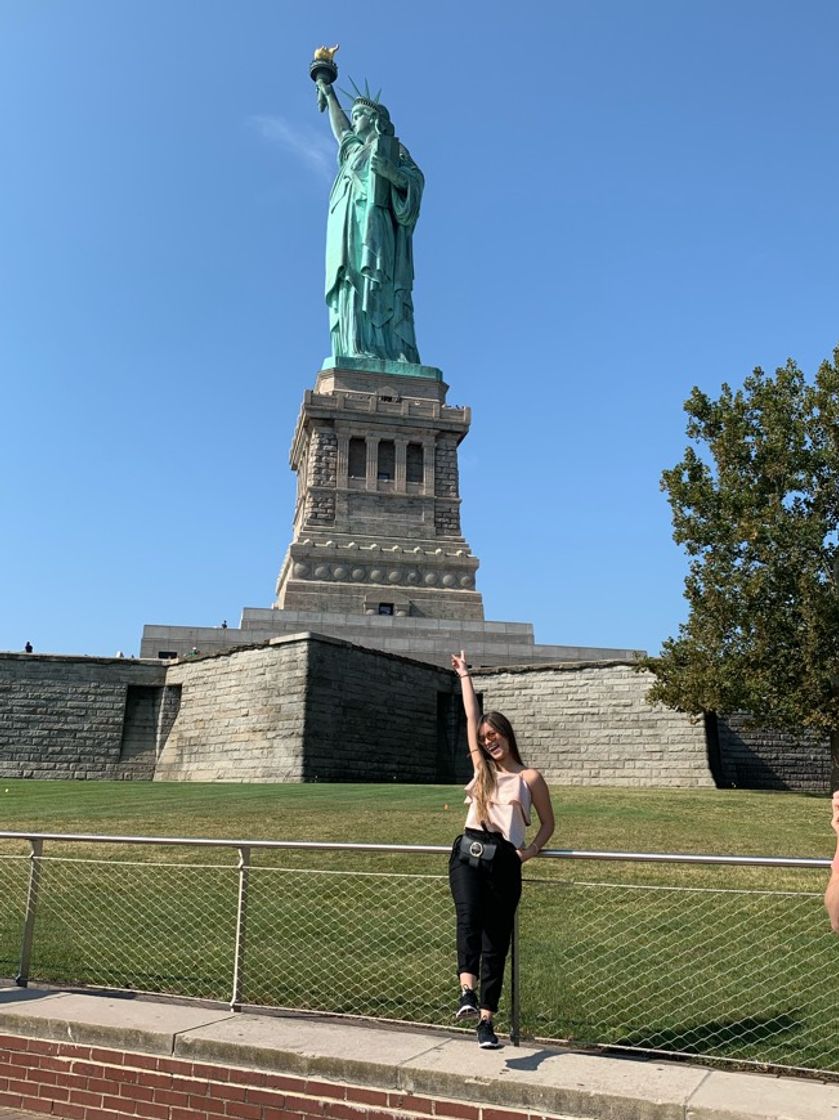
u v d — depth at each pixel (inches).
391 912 533.6
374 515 3189.0
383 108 3838.6
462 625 2674.7
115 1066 350.0
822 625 1342.3
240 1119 327.9
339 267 3609.7
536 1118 294.0
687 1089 293.3
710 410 1546.5
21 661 1991.9
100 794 1328.7
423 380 3425.2
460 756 2015.3
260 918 526.3
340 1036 348.5
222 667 1865.2
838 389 1482.5
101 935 506.6
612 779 1774.1
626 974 421.4
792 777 1750.7
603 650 2529.5
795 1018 364.5
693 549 1497.3
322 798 1210.0
